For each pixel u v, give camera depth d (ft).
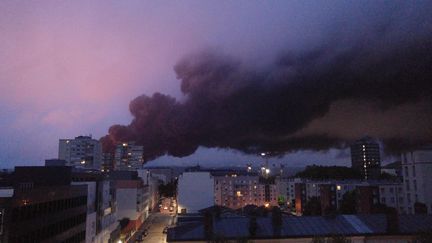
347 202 351.87
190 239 157.69
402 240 163.32
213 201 469.98
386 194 391.04
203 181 473.26
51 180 234.17
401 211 386.11
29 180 231.50
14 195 161.68
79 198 248.11
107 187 325.42
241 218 179.83
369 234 162.61
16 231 161.27
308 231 164.86
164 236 382.01
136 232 418.51
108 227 325.62
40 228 185.68
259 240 159.22
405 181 358.02
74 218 237.25
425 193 329.11
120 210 430.61
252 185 597.11
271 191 611.06
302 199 511.40
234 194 583.99
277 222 170.19
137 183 443.73
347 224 171.94
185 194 471.21
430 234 146.20
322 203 389.19
